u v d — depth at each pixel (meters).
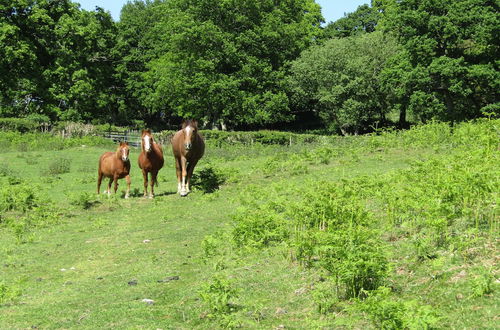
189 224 12.98
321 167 19.45
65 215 15.26
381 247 6.55
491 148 12.63
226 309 6.31
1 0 50.75
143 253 10.40
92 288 8.26
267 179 18.56
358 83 54.12
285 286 7.09
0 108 50.47
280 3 61.91
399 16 42.38
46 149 35.75
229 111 52.94
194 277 8.30
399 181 11.36
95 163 29.02
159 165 18.06
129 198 17.88
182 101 53.81
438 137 20.58
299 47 61.94
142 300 7.30
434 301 5.63
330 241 6.71
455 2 40.03
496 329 4.69
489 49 39.66
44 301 7.77
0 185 20.05
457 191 7.76
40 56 54.72
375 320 5.14
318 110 64.75
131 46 70.50
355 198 9.33
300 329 5.58
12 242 12.20
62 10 55.12
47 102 52.59
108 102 59.81
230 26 55.16
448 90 42.47
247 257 8.89
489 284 5.56
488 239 7.04
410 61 43.09
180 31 53.06
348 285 6.19
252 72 53.72
